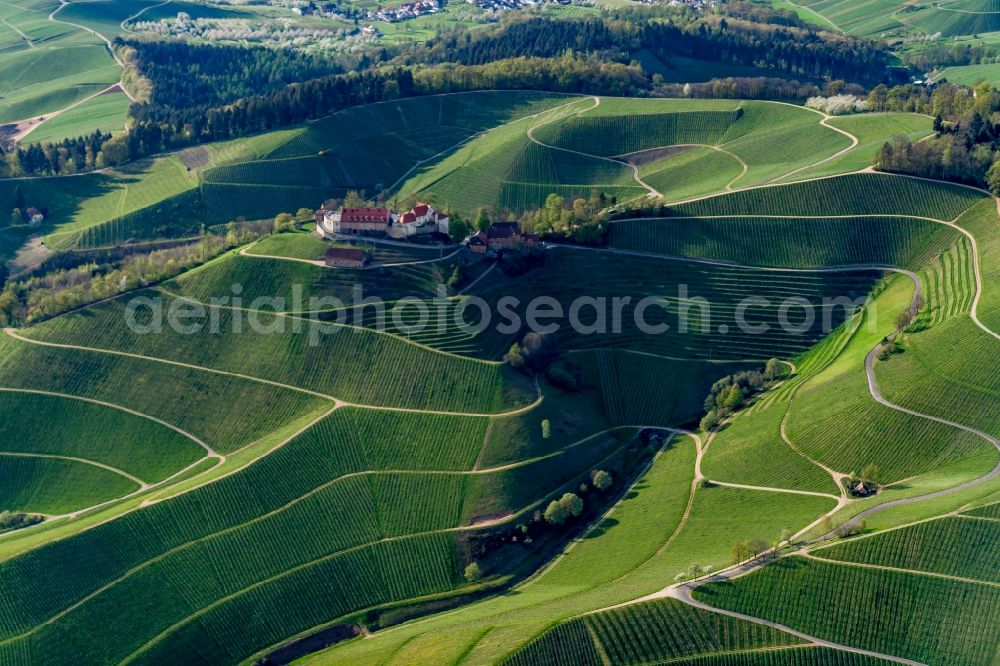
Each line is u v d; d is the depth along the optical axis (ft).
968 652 553.23
